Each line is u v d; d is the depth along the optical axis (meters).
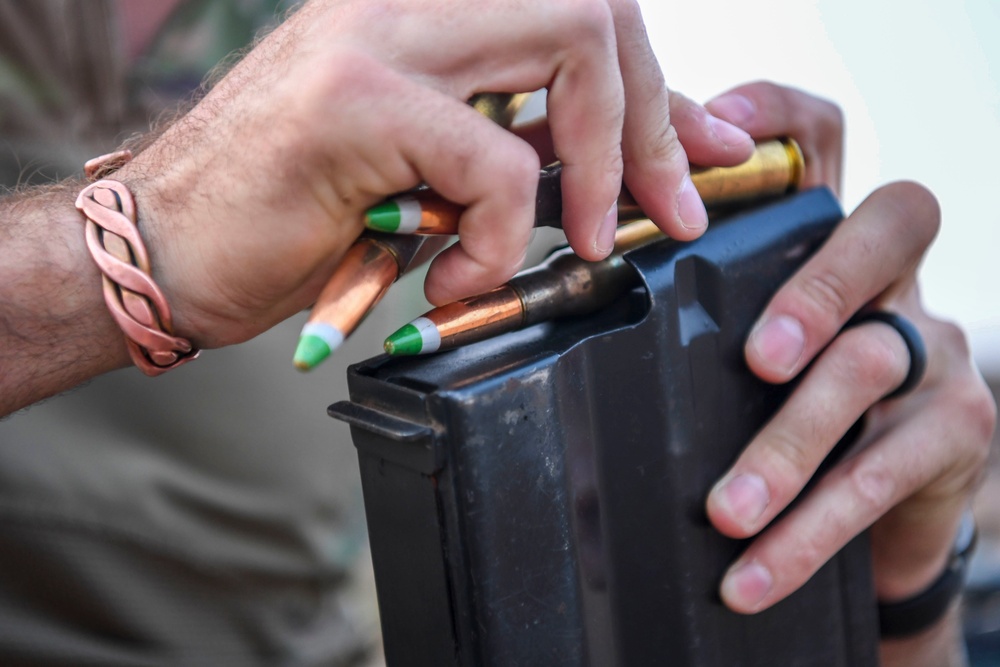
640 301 0.62
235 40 1.12
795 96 0.82
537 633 0.54
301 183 0.53
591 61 0.53
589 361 0.58
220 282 0.59
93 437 0.98
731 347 0.67
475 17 0.52
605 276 0.63
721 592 0.67
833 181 0.88
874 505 0.72
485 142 0.51
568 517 0.55
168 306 0.60
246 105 0.54
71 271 0.62
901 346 0.71
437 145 0.50
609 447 0.59
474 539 0.51
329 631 1.17
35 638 0.96
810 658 0.74
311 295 0.62
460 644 0.53
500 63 0.53
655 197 0.61
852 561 0.76
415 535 0.53
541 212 0.58
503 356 0.56
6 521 0.93
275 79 0.53
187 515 1.03
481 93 0.55
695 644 0.66
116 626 0.99
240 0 1.12
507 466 0.52
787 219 0.72
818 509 0.70
